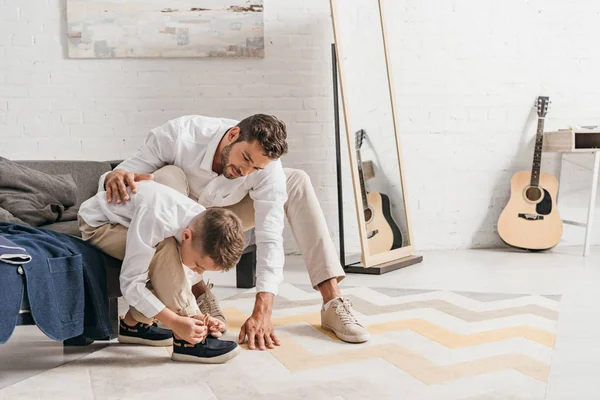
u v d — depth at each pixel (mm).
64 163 3146
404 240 4023
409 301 2760
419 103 4344
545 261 3861
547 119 4395
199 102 4250
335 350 2043
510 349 2047
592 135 4098
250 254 3119
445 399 1628
